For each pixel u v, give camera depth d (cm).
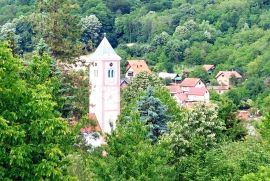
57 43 7969
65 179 2769
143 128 4003
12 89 2705
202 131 5194
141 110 5647
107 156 3928
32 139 2686
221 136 5309
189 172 4112
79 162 4128
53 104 2719
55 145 2692
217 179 3925
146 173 3716
